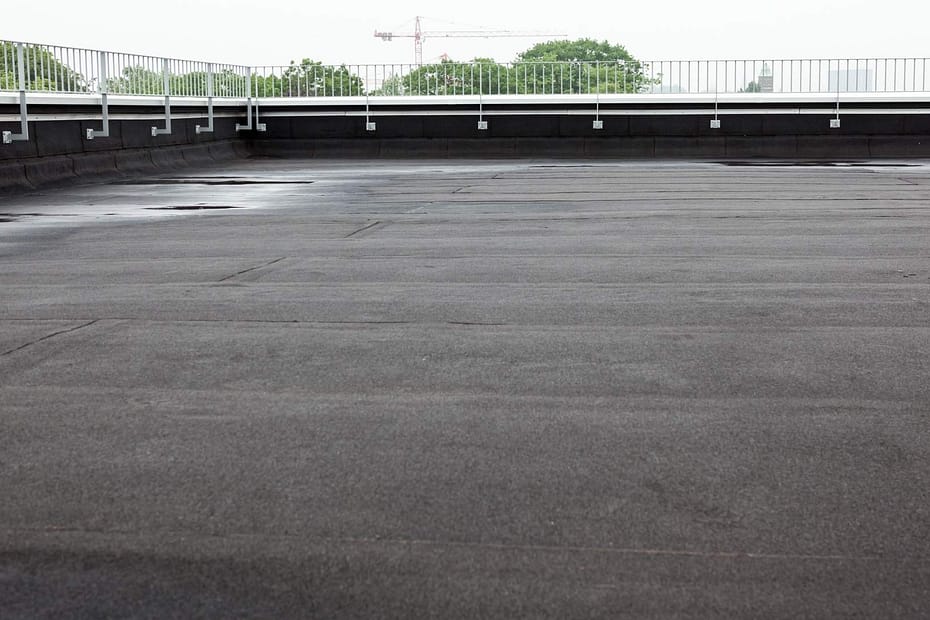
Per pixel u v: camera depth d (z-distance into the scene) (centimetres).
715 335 675
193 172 2555
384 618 312
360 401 530
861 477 424
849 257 1013
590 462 441
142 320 730
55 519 385
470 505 396
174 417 505
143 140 2586
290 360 614
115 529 376
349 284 875
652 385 558
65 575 341
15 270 972
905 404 522
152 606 320
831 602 322
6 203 1695
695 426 489
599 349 637
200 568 345
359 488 413
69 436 479
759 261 989
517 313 747
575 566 345
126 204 1666
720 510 391
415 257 1030
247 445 464
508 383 562
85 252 1095
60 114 2155
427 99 3256
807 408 516
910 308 760
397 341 661
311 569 344
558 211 1478
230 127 3234
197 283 887
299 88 3353
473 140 3259
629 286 856
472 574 340
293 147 3312
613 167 2622
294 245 1134
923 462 441
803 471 430
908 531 372
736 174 2303
